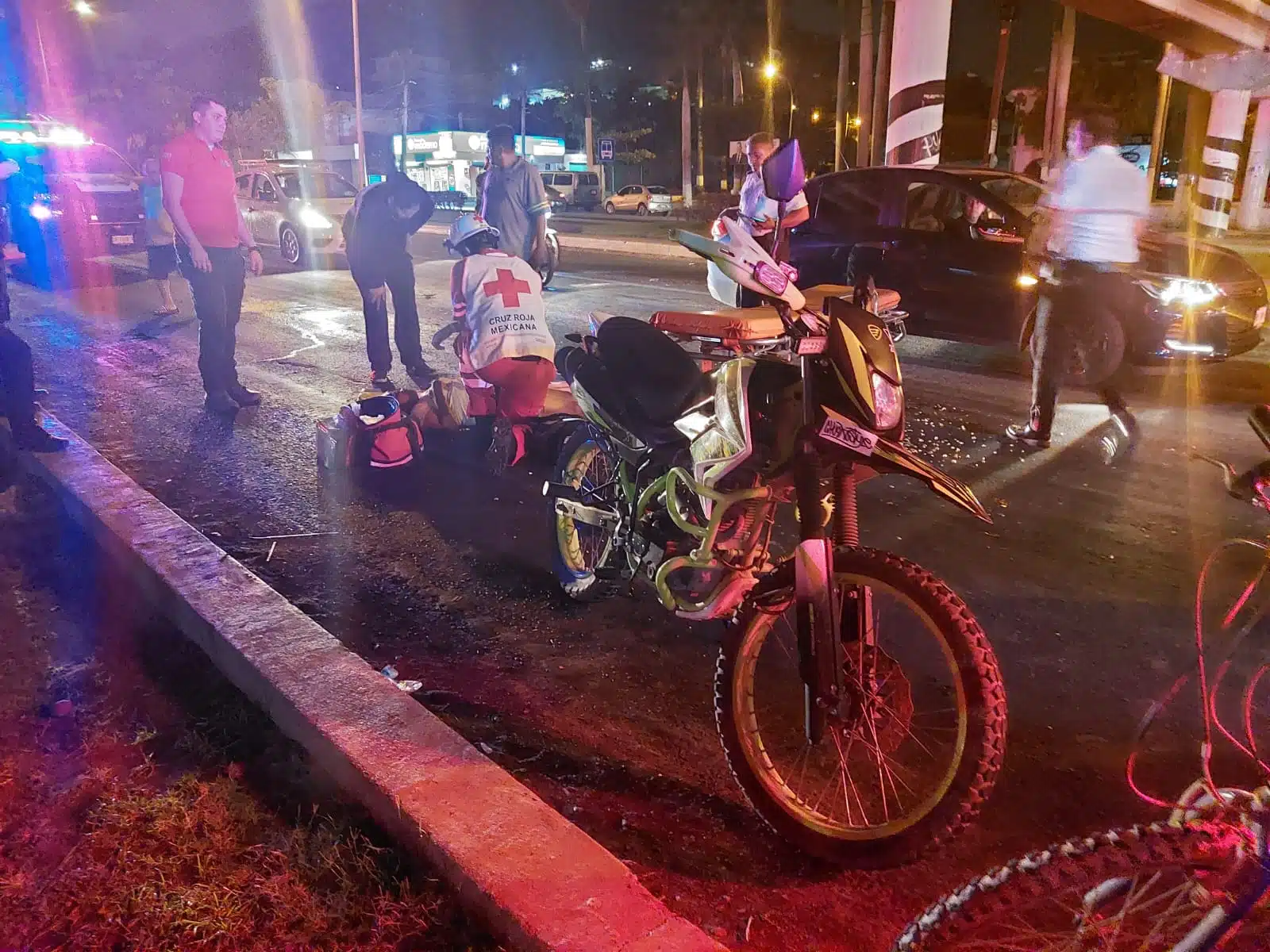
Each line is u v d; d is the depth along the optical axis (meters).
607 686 3.65
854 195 9.45
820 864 2.69
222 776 2.98
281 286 14.42
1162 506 5.33
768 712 3.42
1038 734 3.28
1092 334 7.77
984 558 4.71
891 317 4.20
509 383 5.58
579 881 2.41
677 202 48.75
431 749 2.94
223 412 7.49
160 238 11.65
